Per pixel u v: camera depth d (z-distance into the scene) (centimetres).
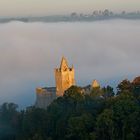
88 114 17925
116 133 16988
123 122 16962
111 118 17025
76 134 17525
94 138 16950
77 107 19488
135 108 17350
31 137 18825
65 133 18025
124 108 17325
